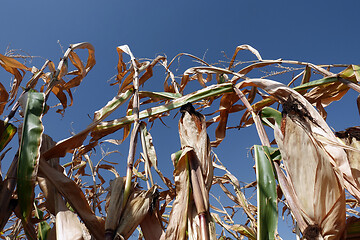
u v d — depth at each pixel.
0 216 0.44
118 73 0.85
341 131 0.50
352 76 0.63
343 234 0.38
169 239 0.46
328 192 0.38
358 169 0.42
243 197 0.78
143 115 0.67
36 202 0.80
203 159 0.51
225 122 0.78
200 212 0.45
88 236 0.45
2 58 0.66
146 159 0.58
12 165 0.48
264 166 0.48
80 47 0.70
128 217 0.46
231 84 0.66
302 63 0.69
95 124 0.58
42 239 0.74
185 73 0.81
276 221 0.43
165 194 0.69
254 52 0.76
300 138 0.42
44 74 0.74
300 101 0.51
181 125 0.57
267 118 0.61
